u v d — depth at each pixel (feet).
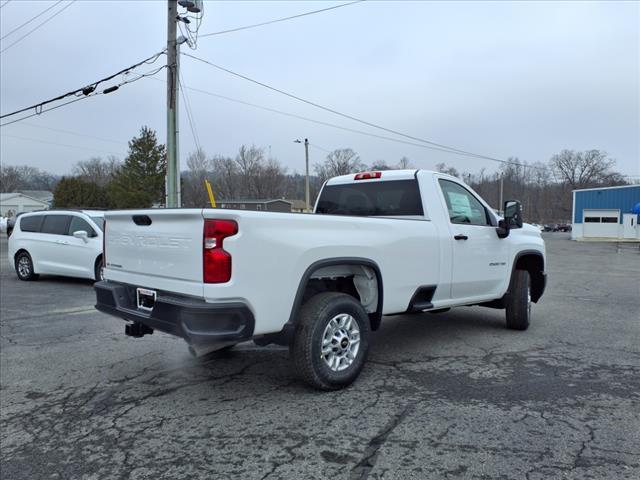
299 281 12.42
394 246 14.98
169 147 48.96
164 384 14.48
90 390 14.11
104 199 177.27
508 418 11.62
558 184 306.35
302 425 11.38
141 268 13.29
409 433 10.88
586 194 136.15
